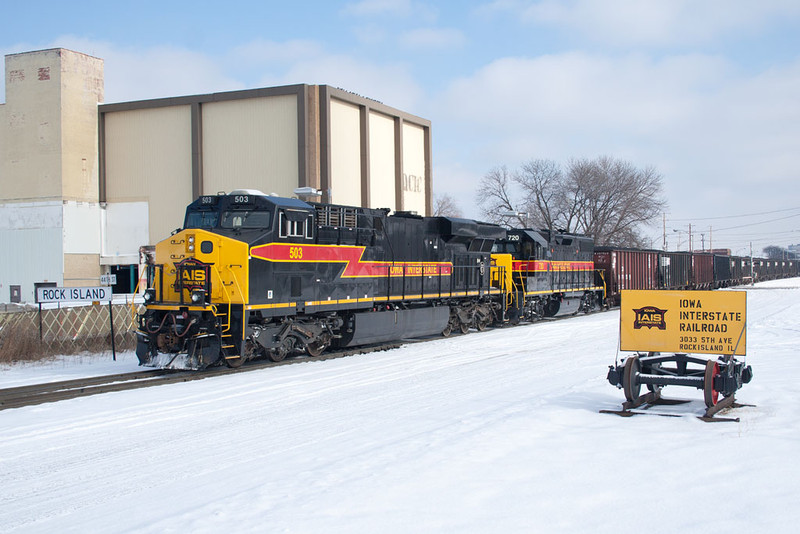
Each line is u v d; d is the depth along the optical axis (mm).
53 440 8914
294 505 6047
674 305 10062
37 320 18719
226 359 14359
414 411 10219
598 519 5570
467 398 11164
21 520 6152
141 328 14688
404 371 14367
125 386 12500
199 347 14086
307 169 32281
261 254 14742
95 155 37094
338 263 17078
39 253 36344
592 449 7652
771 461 6934
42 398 11453
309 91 32500
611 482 6465
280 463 7578
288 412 10430
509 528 5430
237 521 5715
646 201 63906
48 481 7289
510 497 6121
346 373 14094
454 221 21484
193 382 13125
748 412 9484
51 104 35906
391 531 5422
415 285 20250
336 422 9656
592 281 34719
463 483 6531
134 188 36094
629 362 9719
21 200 36625
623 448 7660
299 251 15836
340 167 33938
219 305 14414
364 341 18281
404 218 19953
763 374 12680
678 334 10008
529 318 27828
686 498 5977
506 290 25656
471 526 5484
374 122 37062
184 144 34781
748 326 23141
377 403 10992
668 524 5418
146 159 35750
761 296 41781
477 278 23594
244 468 7477
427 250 20984
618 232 63969
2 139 37000
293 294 15680
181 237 14992
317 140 32594
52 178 35938
